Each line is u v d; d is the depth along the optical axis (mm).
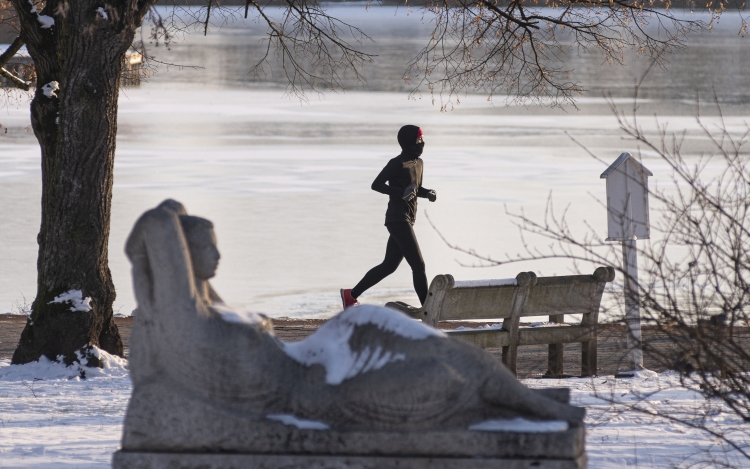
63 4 34531
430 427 13922
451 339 14188
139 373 14234
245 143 152625
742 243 18484
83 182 36875
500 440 13852
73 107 36406
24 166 119438
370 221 83750
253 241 74688
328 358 14297
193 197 96500
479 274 63000
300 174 115250
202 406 13992
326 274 63344
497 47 51656
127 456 14141
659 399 26578
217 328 13898
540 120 197125
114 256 69312
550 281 31797
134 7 36406
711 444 21000
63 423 24766
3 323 47000
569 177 111688
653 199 80250
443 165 124625
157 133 167500
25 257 68375
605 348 37156
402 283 61594
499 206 90875
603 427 23234
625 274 18578
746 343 27547
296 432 13906
